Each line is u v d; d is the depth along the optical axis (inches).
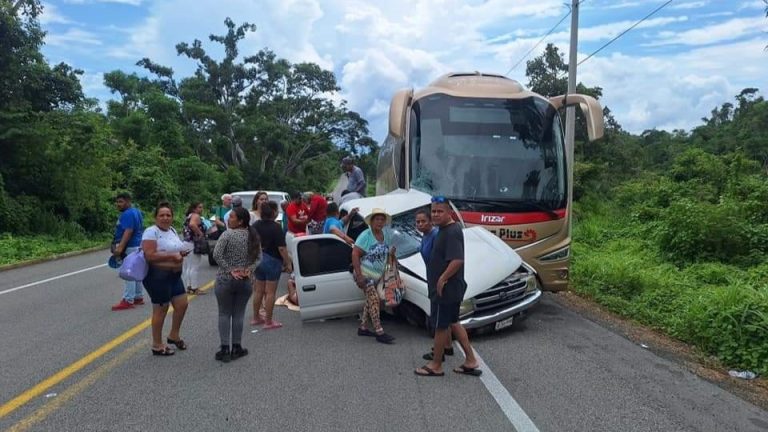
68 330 317.1
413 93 403.5
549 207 366.0
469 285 290.4
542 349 280.4
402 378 234.4
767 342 263.0
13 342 291.6
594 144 1293.1
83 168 884.6
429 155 374.9
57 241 805.9
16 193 842.8
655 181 860.6
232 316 263.4
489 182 368.2
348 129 2295.8
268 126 2041.1
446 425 186.9
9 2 773.9
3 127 774.5
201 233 431.8
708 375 248.1
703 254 495.8
